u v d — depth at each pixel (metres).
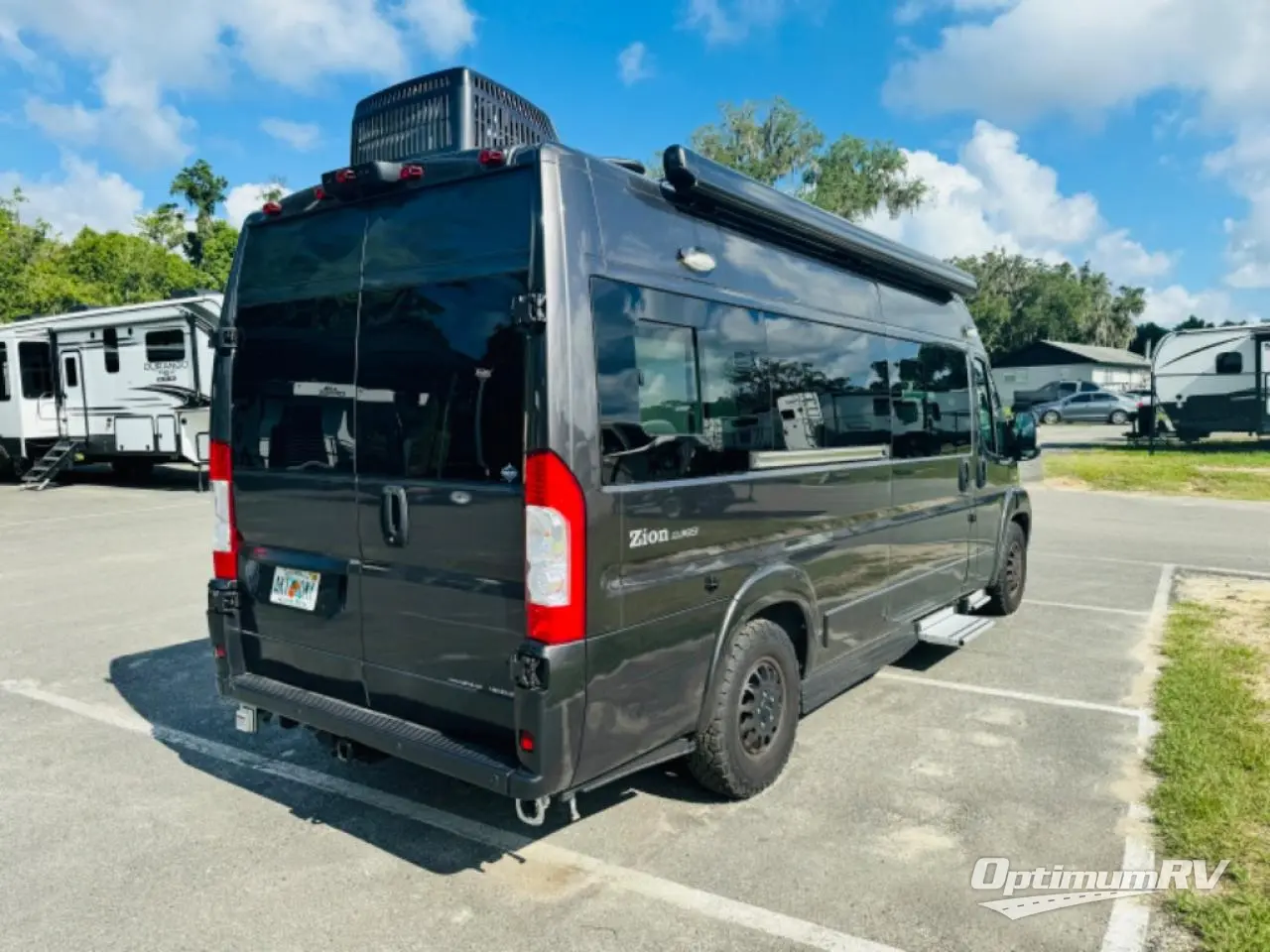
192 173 43.00
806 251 4.52
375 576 3.52
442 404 3.27
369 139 4.41
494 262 3.12
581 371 3.04
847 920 3.11
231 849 3.63
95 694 5.54
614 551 3.14
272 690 3.91
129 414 16.92
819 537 4.44
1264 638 6.47
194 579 8.89
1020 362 54.53
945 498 5.95
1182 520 13.16
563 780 3.03
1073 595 8.18
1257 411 22.23
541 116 4.62
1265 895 3.17
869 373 5.02
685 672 3.52
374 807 4.01
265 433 3.93
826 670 4.64
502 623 3.13
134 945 2.99
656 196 3.50
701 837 3.70
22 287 35.50
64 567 9.53
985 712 5.15
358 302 3.55
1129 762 4.43
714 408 3.71
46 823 3.86
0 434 18.64
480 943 2.99
